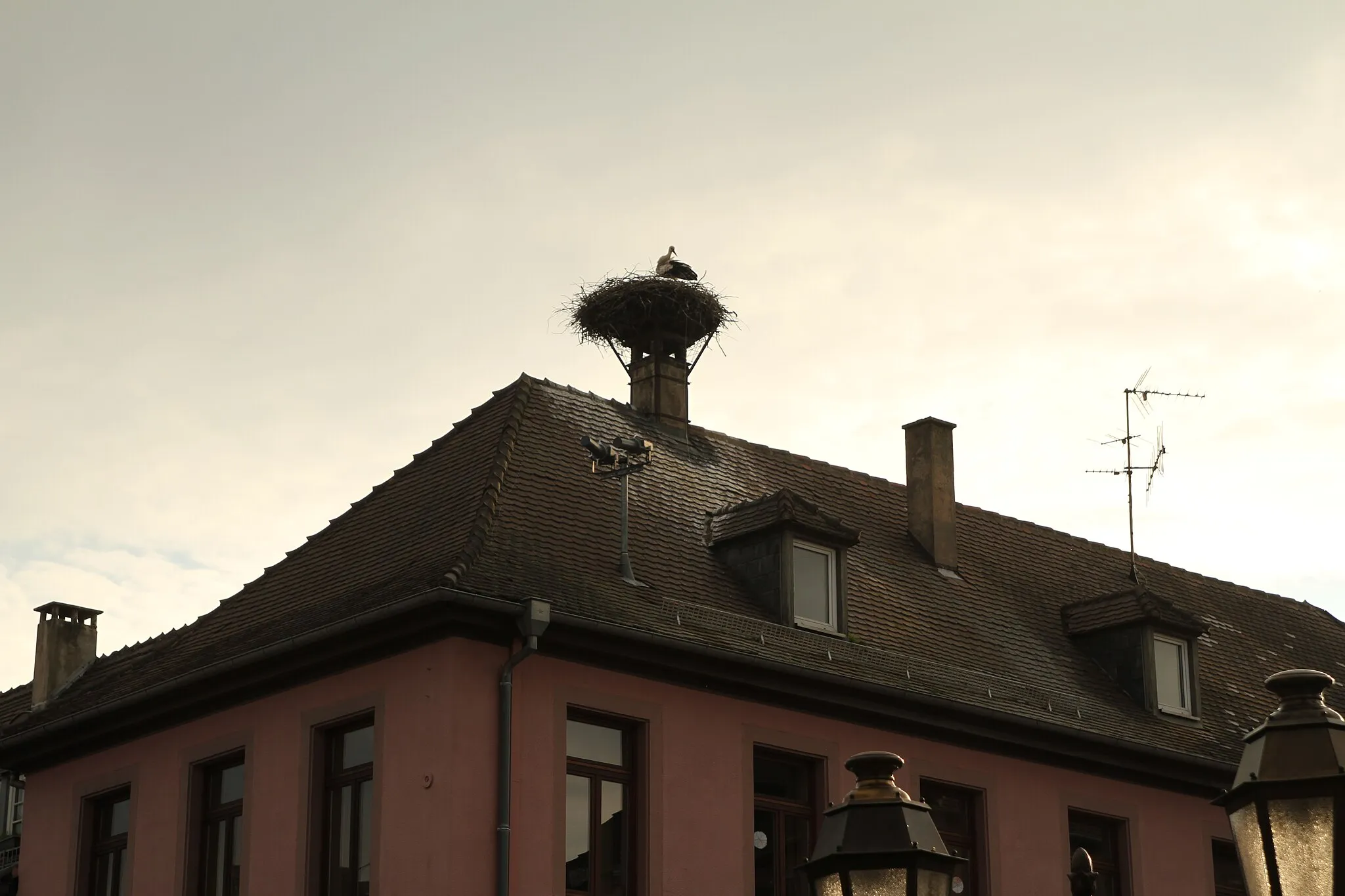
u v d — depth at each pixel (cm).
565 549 2333
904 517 3083
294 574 2552
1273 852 816
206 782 2427
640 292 2941
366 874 2161
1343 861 802
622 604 2261
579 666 2198
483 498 2330
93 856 2578
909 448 3086
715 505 2708
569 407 2719
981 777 2583
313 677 2281
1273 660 3394
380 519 2520
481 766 2086
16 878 2648
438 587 2052
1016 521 3331
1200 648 3250
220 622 2578
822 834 997
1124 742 2703
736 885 2267
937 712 2516
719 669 2294
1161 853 2773
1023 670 2797
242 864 2278
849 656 2492
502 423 2573
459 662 2103
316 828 2214
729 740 2314
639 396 2931
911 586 2853
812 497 2956
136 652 2830
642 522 2522
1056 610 3081
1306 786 812
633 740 2247
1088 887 1130
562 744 2155
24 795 2733
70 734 2589
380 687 2181
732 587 2506
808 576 2539
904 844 958
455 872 2028
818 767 2412
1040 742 2634
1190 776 2817
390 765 2134
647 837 2195
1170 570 3544
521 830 2088
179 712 2453
